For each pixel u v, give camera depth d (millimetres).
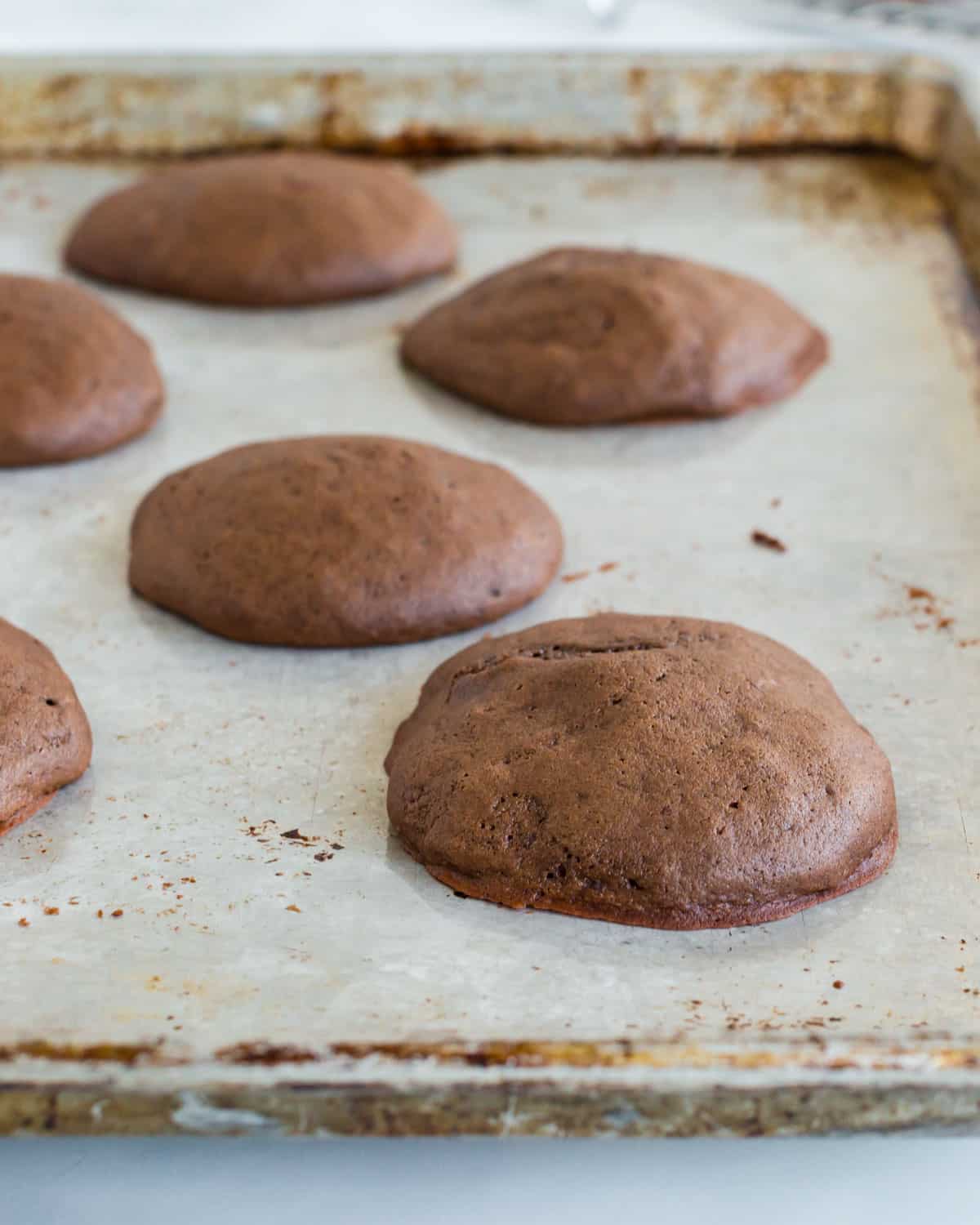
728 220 627
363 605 484
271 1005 418
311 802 456
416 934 431
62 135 646
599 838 432
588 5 770
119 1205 407
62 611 496
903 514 523
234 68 641
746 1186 411
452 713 457
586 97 647
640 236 620
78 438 532
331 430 547
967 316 587
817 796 437
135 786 458
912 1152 416
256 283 585
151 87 641
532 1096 402
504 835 436
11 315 545
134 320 584
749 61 644
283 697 477
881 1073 403
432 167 649
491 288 569
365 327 584
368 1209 408
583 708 447
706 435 547
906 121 646
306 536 489
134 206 602
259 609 484
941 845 448
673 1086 402
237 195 595
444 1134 406
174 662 485
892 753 466
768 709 447
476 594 490
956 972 427
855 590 503
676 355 548
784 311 571
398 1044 405
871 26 733
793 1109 404
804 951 429
